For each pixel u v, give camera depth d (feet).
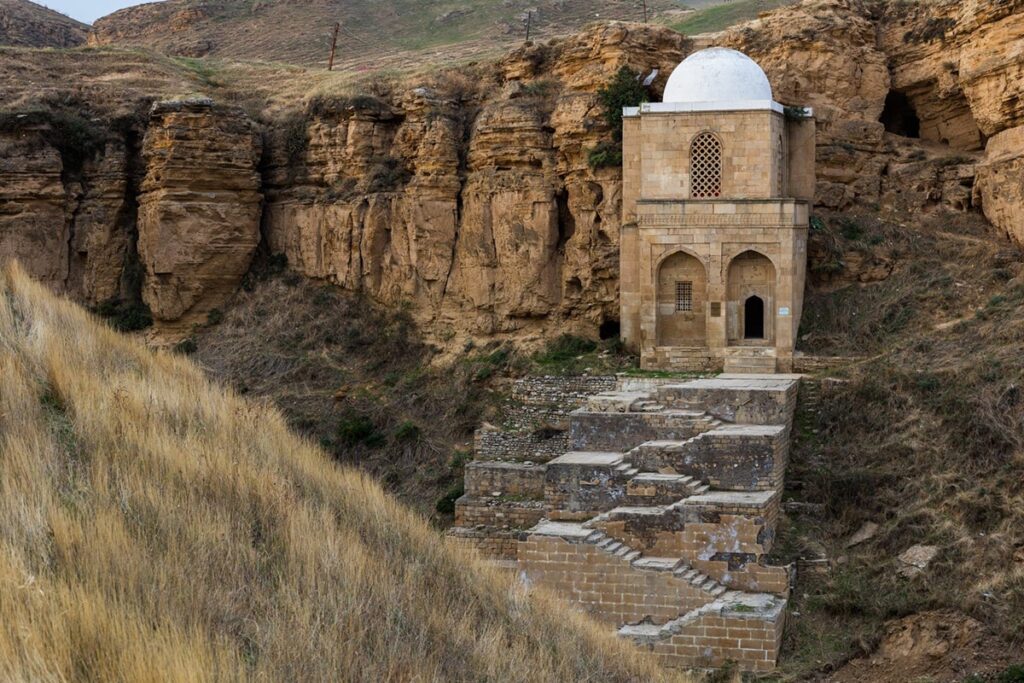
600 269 154.81
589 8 334.24
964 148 159.94
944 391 115.85
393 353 167.73
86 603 47.16
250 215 184.96
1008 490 101.50
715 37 166.81
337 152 181.57
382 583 61.21
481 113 169.07
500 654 59.47
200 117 180.96
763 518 100.48
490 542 127.24
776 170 142.00
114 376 75.36
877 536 104.42
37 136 183.83
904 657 90.74
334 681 49.73
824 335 141.69
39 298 83.35
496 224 162.71
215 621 51.83
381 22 345.51
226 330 178.91
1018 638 87.40
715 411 118.83
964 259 144.15
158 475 62.80
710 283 140.15
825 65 159.53
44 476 57.62
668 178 142.20
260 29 339.16
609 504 108.58
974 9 150.71
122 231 187.32
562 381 145.07
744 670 93.35
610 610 101.09
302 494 70.44
